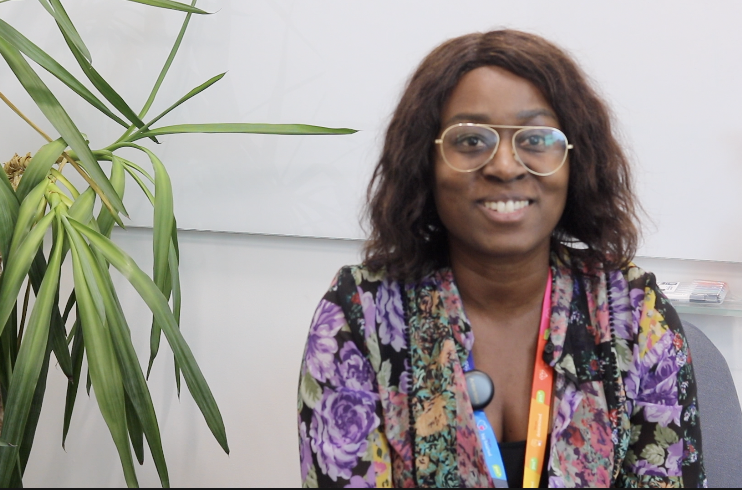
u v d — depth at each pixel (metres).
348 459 0.87
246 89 1.92
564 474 0.86
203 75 1.92
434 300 0.92
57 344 1.45
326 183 1.91
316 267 1.97
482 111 0.82
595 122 0.87
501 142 0.81
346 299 0.94
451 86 0.83
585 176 0.88
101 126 1.96
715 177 1.78
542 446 0.87
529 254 0.87
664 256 1.82
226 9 1.90
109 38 1.93
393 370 0.92
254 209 1.94
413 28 1.85
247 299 2.00
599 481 0.87
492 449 0.86
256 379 2.01
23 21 1.94
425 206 0.90
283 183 1.92
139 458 1.47
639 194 1.81
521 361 0.91
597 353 0.92
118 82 1.94
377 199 0.93
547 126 0.83
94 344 1.29
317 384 0.91
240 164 1.93
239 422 2.02
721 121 1.77
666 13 1.76
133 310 2.03
